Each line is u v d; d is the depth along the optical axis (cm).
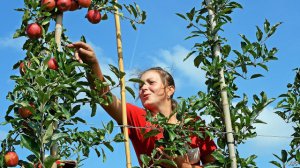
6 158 281
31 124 278
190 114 335
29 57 299
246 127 347
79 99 299
